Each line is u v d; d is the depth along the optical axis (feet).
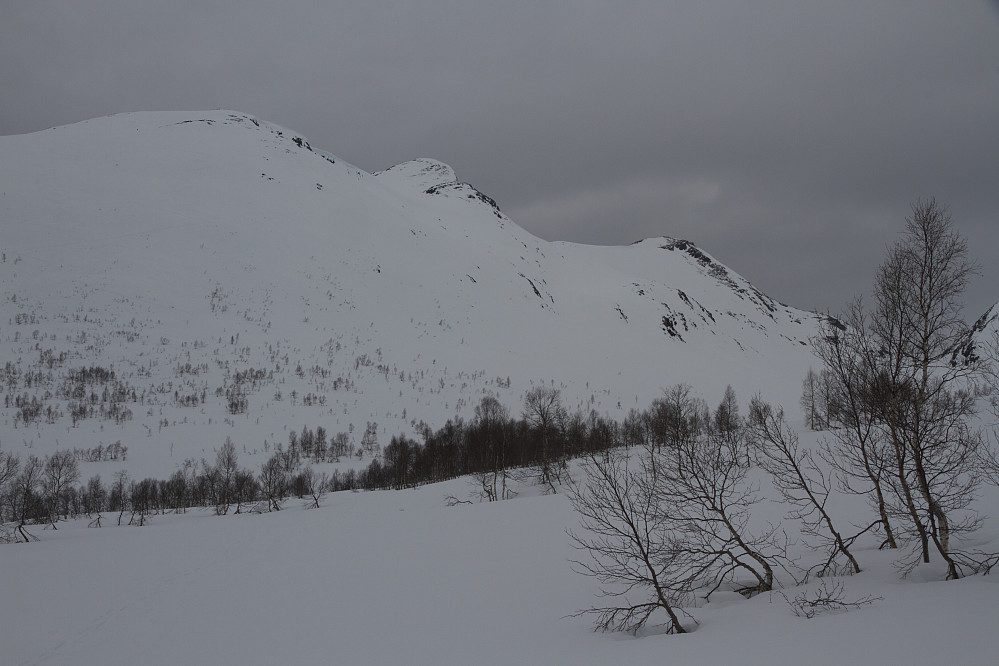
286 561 112.16
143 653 68.08
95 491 267.18
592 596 71.36
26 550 135.74
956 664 31.91
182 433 416.46
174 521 206.28
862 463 63.98
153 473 338.34
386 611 74.33
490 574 87.71
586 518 119.55
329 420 484.33
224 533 153.17
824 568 63.52
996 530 67.51
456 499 193.57
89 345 536.42
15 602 90.74
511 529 121.29
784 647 40.14
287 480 322.75
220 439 415.85
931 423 55.88
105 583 102.42
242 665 61.05
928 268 54.70
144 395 476.13
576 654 49.19
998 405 61.98
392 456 343.26
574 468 215.31
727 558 75.72
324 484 305.12
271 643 66.59
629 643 49.62
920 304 55.06
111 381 487.61
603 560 85.87
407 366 655.76
